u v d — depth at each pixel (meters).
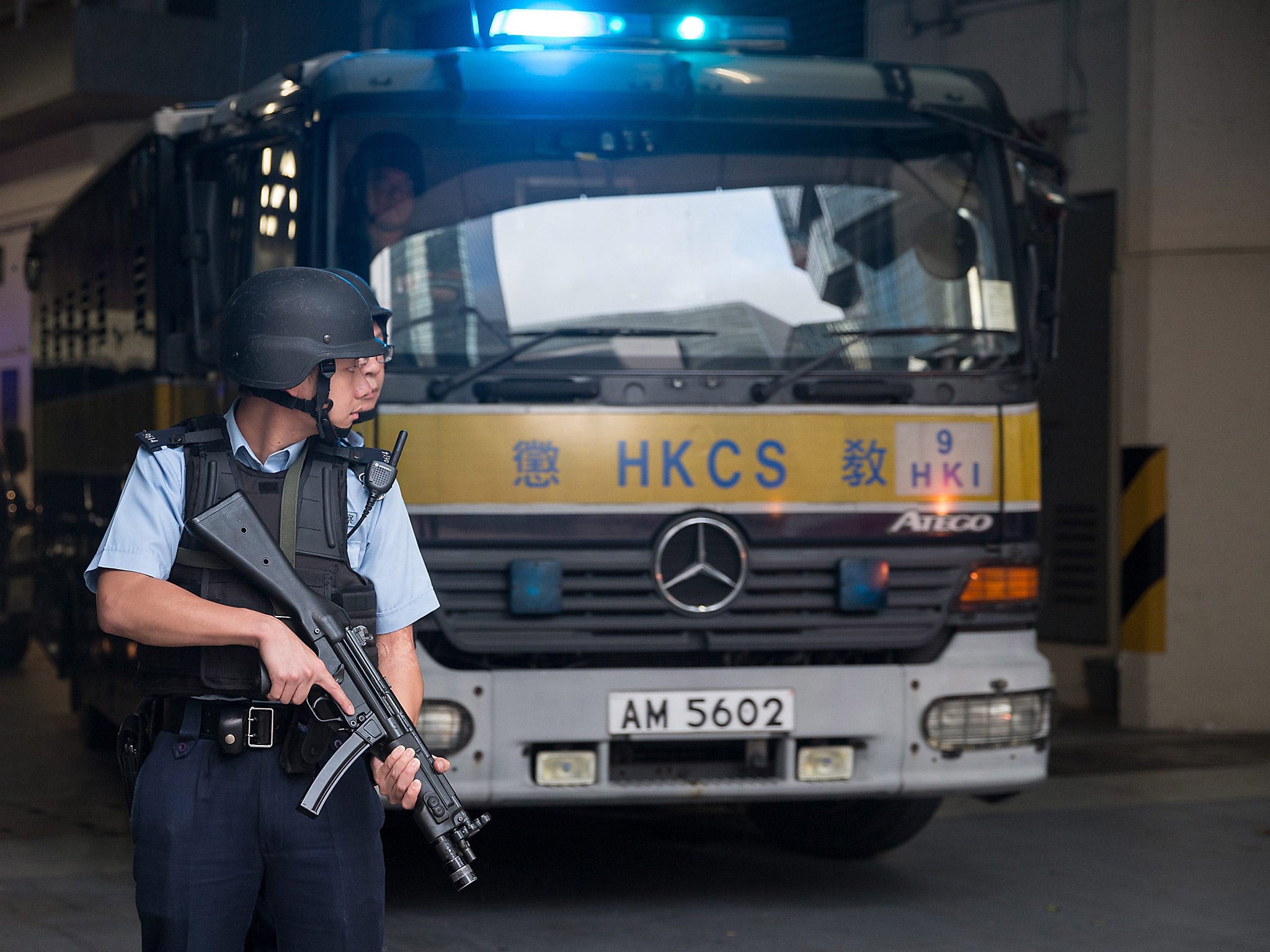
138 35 16.61
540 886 6.06
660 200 5.56
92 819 7.36
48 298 10.70
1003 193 5.86
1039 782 5.68
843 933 5.38
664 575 5.36
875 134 5.76
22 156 19.69
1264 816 7.33
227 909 2.80
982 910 5.70
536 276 5.41
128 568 2.77
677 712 5.32
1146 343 9.64
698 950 5.16
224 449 2.86
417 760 2.80
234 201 5.91
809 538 5.45
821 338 5.56
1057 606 10.38
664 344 5.42
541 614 5.27
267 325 2.82
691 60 5.67
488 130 5.49
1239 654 9.58
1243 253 9.52
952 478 5.59
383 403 5.22
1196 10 9.52
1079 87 10.11
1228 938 5.35
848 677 5.45
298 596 2.78
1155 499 9.61
